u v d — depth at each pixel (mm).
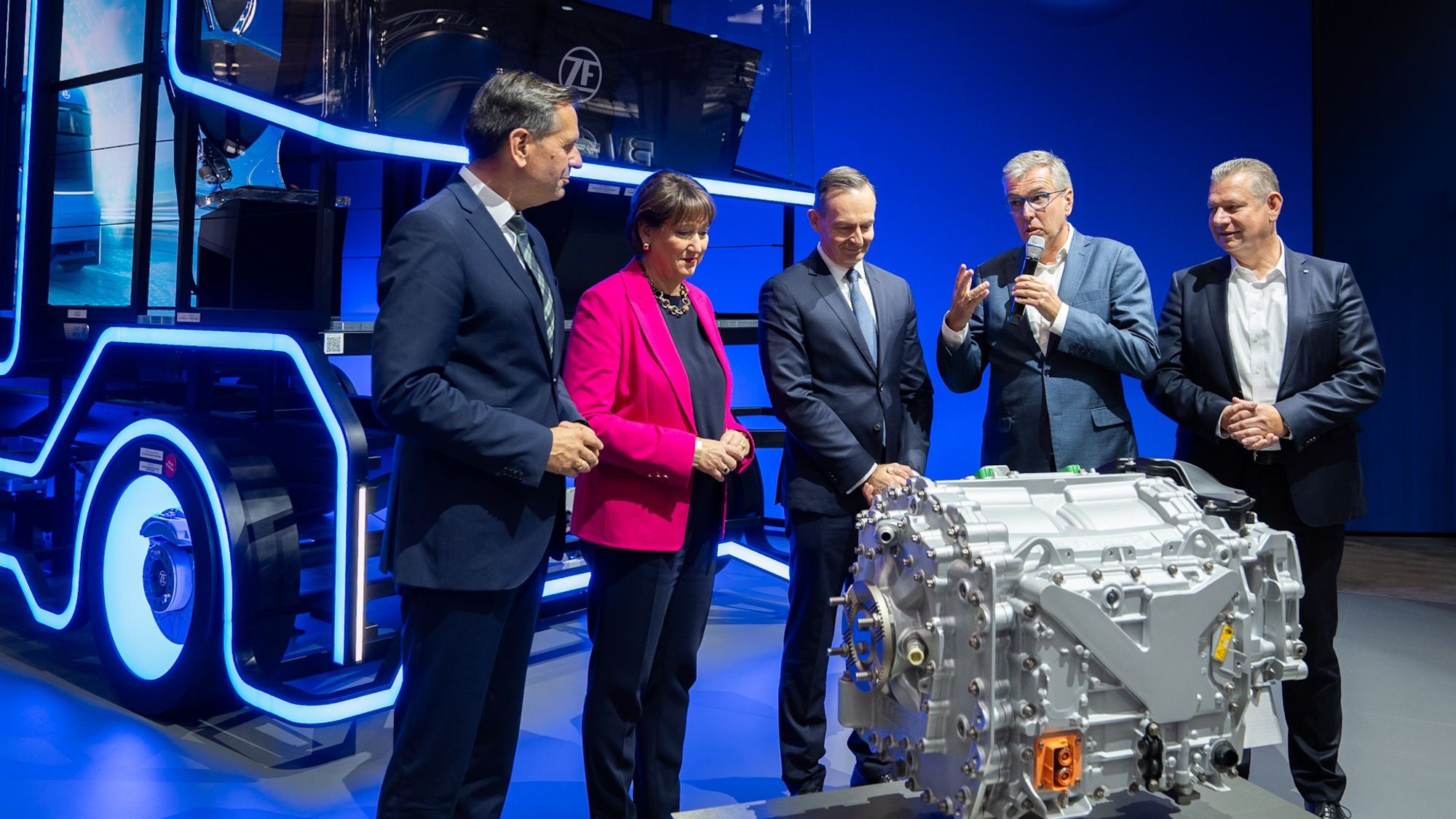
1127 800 1521
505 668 2160
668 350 2346
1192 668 1352
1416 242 6168
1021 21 5965
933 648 1359
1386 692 3715
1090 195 5996
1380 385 2529
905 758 1455
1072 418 2660
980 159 6051
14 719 3176
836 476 2531
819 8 6285
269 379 3438
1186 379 2693
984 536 1326
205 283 3502
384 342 1883
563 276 3697
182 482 3111
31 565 3768
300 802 2684
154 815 2596
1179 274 2777
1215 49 5836
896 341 2705
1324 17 6113
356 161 4293
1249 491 2590
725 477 2342
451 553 1950
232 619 2965
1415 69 6059
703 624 2428
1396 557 5891
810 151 4203
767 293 2686
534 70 3266
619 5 3693
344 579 2795
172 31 3131
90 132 3615
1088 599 1293
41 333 3791
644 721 2412
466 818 2195
